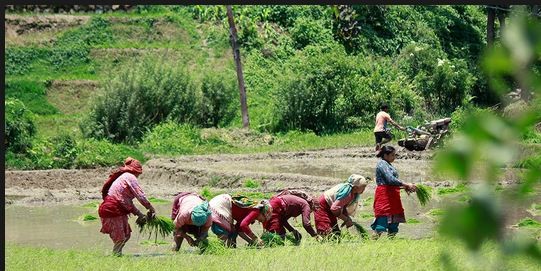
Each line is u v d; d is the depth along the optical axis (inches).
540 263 127.5
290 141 3208.7
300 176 2047.2
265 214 1063.0
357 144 2997.0
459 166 126.4
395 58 4114.2
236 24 4165.8
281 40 4158.5
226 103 3398.1
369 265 842.8
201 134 3075.8
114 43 4045.3
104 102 3110.2
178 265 909.8
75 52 3946.9
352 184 1090.7
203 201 1053.8
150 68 3238.2
